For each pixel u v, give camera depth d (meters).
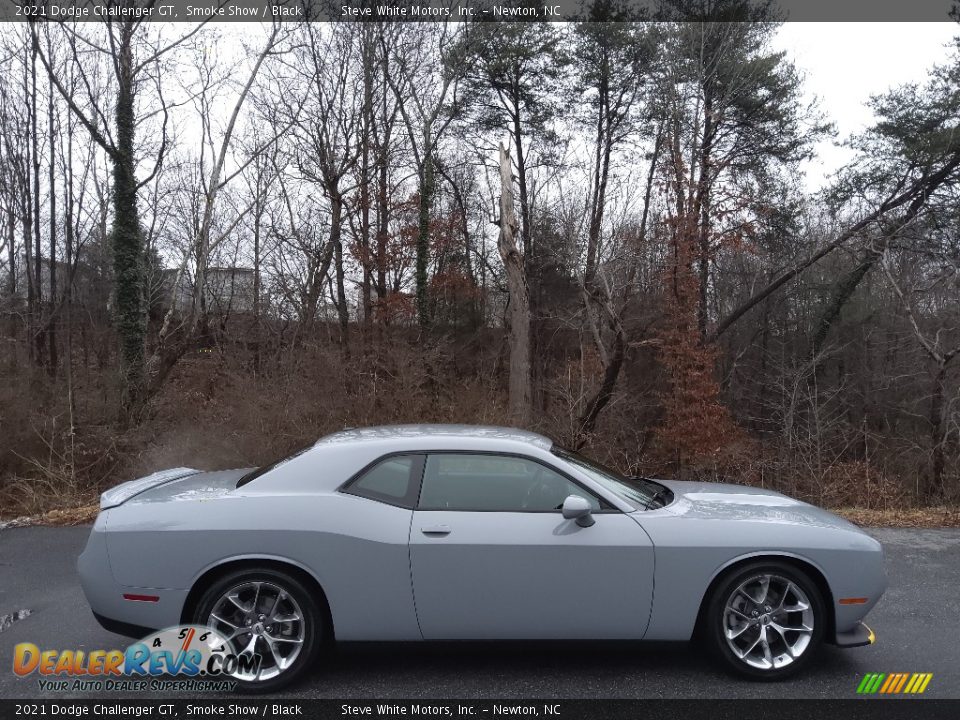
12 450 12.37
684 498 4.51
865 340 25.31
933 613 5.11
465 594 3.84
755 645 3.95
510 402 15.20
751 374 27.52
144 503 4.05
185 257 16.17
